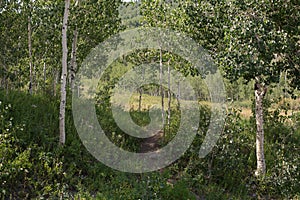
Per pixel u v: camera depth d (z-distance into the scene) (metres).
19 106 12.36
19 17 17.30
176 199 8.70
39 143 10.59
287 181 10.00
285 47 8.25
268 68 8.15
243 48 8.02
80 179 9.42
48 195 8.53
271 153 12.53
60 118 10.68
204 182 10.59
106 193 8.44
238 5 8.76
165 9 13.48
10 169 8.52
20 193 8.37
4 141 8.94
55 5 15.88
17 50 17.56
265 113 13.98
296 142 13.63
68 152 10.41
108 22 16.88
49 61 18.75
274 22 9.01
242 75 8.88
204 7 9.70
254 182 10.63
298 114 14.86
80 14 14.21
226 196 9.73
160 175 9.64
